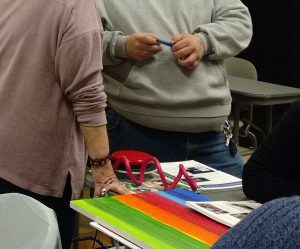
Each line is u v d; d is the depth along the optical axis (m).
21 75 1.34
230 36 1.84
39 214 0.80
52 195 1.40
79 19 1.28
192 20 1.86
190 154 1.88
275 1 4.60
